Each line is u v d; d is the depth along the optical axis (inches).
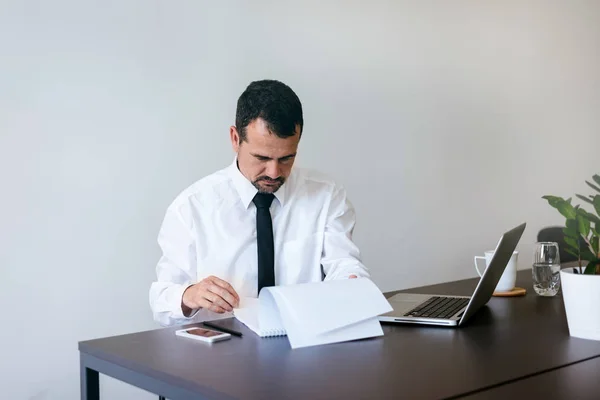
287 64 120.2
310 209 85.7
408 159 138.9
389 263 136.3
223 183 83.0
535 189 166.2
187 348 55.4
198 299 65.1
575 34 174.9
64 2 97.3
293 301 58.2
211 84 111.4
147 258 106.5
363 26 130.4
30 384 96.3
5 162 93.7
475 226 152.5
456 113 147.5
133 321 105.7
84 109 99.5
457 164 148.1
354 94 129.5
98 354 55.6
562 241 118.6
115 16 101.6
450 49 145.7
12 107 93.9
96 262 101.5
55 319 98.2
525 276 95.3
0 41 92.7
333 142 126.6
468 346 54.9
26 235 95.5
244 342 57.2
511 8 158.6
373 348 54.6
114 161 102.3
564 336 58.1
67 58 97.8
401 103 137.2
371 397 42.1
